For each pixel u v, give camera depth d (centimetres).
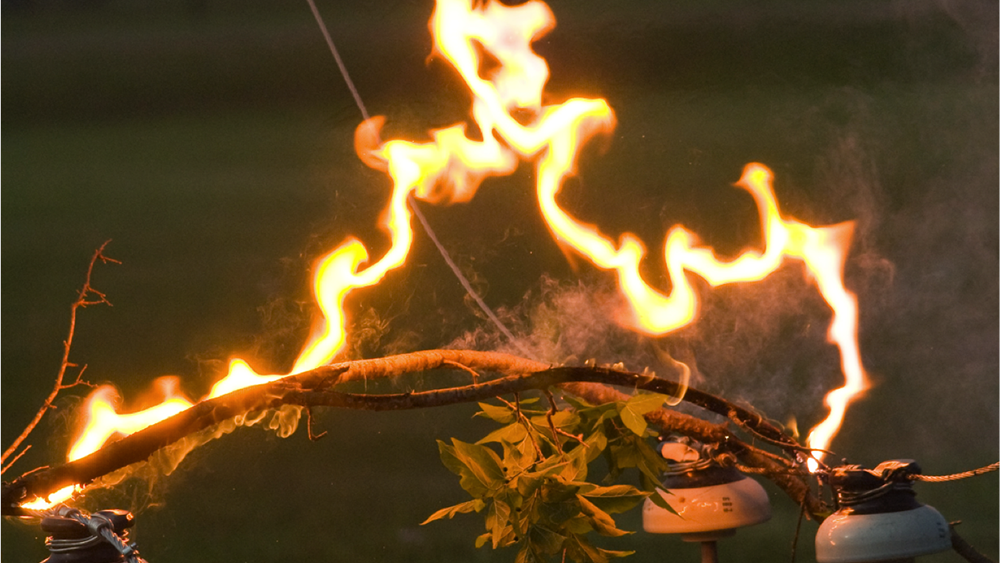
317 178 2877
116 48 4872
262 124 3666
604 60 2281
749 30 2427
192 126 3825
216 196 2906
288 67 4169
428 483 1157
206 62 4409
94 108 4241
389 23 3053
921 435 1187
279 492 1155
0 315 2014
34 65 4847
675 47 2339
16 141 3944
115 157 3588
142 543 1006
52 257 2505
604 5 2347
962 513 977
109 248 2525
